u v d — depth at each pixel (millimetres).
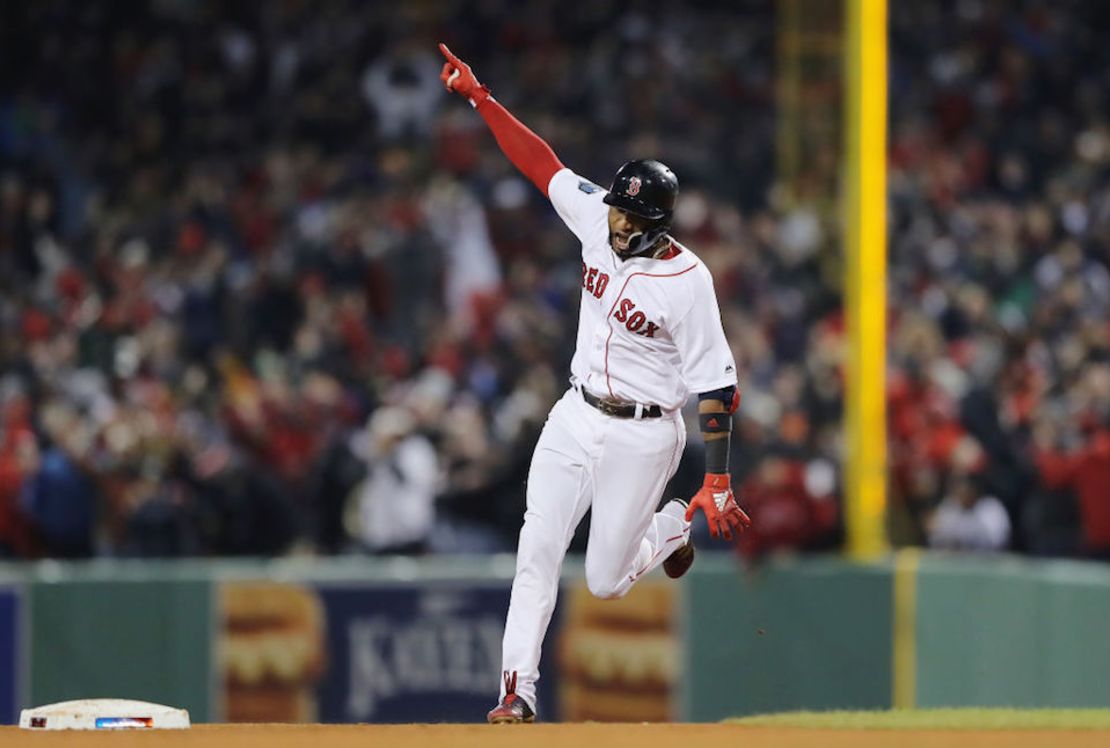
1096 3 82438
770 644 46375
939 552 49531
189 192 66500
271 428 49000
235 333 58219
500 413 52594
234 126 72875
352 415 52719
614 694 46500
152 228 64250
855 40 47625
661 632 46469
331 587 46250
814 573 46375
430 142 71875
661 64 75938
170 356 53656
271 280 58969
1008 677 44156
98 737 21484
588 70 75375
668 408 24547
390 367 56062
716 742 21016
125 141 72062
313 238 62062
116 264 61188
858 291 47500
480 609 46688
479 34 76875
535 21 77938
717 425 24125
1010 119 78312
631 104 74438
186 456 47938
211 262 59875
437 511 48469
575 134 72375
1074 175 73062
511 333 56406
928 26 79750
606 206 24547
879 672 46281
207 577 45906
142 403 49719
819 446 50906
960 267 65250
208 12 76000
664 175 23719
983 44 80250
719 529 24234
